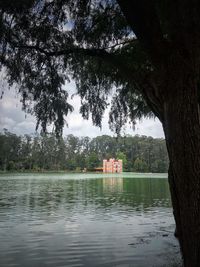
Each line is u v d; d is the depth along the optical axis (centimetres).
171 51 607
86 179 7881
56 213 2025
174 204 619
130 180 7469
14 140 12312
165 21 699
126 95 943
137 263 974
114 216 1900
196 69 604
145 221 1719
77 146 15438
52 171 13775
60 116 779
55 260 1011
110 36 785
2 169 12262
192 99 591
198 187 567
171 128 593
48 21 725
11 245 1190
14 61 739
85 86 867
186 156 575
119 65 718
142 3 601
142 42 622
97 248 1146
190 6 603
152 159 15588
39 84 777
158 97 625
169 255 1046
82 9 736
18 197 3159
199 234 555
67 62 795
